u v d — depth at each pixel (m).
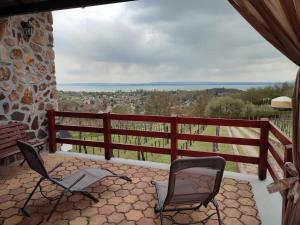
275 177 2.86
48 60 5.02
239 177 3.45
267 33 1.81
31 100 4.59
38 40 4.73
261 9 1.76
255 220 2.48
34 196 3.02
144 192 3.10
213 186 2.13
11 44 4.12
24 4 3.50
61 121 5.15
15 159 4.28
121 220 2.51
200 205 2.58
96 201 2.85
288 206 1.88
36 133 4.72
